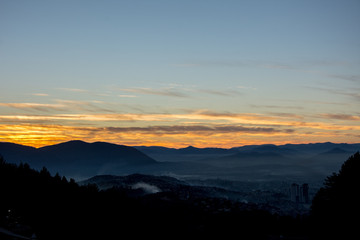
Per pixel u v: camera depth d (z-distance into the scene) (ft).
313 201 254.68
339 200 228.02
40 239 195.93
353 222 211.61
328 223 224.53
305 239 247.70
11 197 282.15
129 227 294.05
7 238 152.97
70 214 277.85
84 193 343.46
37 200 288.10
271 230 295.28
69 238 239.91
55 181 362.53
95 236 263.49
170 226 317.83
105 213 303.68
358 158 240.94
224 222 327.06
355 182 228.43
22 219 234.17
